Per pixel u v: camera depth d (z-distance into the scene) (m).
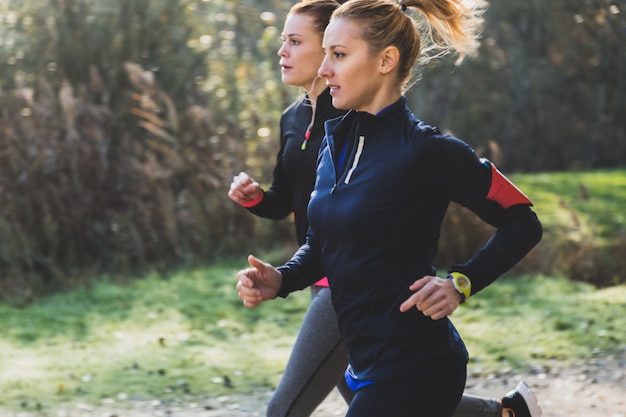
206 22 12.46
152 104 10.32
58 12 11.28
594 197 13.65
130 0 11.47
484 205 3.02
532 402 3.88
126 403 6.22
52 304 8.77
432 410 3.07
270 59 13.71
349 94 3.12
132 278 9.66
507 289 9.37
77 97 11.05
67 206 9.86
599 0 22.38
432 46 3.55
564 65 22.98
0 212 9.66
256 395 6.42
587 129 23.27
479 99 21.88
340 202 3.07
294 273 3.38
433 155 2.98
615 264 10.88
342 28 3.10
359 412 3.08
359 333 3.10
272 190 4.31
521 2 22.30
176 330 7.91
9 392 6.37
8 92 10.65
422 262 3.05
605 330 8.06
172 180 10.68
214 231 10.40
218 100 11.60
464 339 7.80
